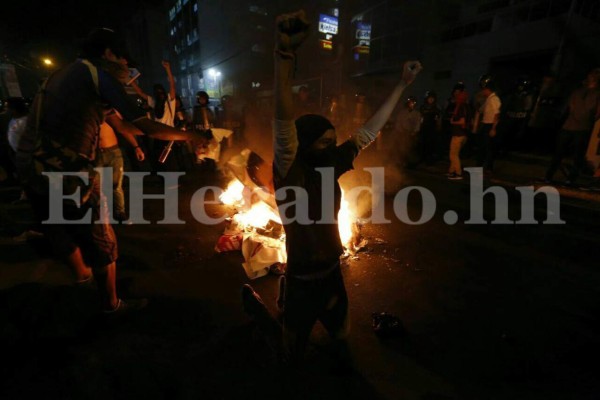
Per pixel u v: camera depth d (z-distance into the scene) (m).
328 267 1.60
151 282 3.07
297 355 1.80
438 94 12.52
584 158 6.24
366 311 2.67
